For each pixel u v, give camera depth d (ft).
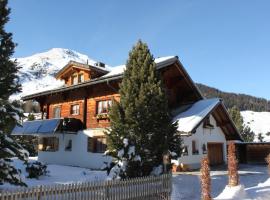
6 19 47.29
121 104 59.06
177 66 94.43
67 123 95.09
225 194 49.37
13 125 45.78
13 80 46.62
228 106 506.48
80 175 73.97
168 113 58.80
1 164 43.27
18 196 32.81
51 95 108.47
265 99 632.79
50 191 35.22
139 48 62.59
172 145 58.44
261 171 90.22
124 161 53.72
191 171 86.02
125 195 43.34
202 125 98.68
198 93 102.63
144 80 59.62
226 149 110.63
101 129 90.38
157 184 48.75
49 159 104.99
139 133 55.47
